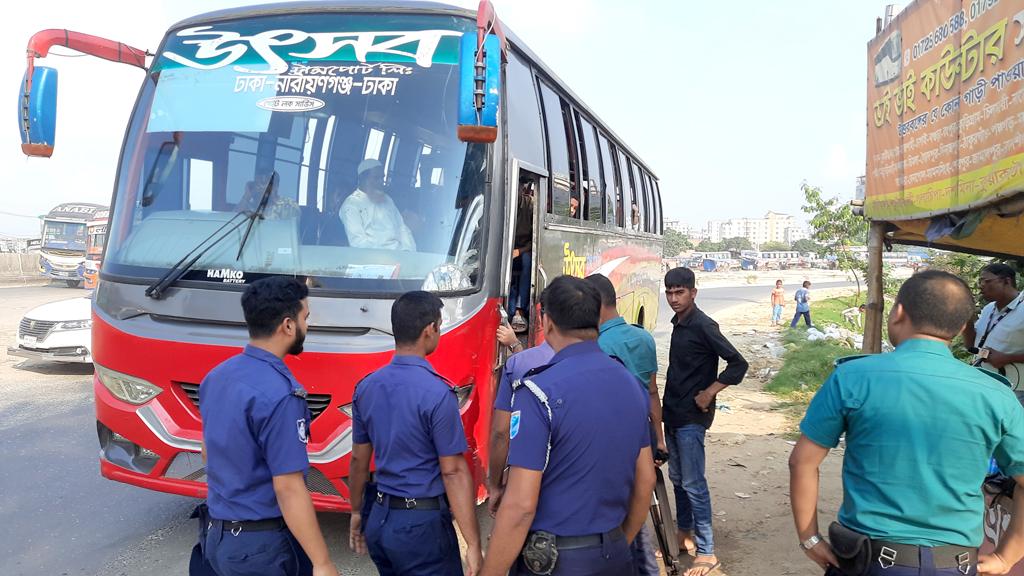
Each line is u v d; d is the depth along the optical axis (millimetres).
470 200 4875
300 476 2908
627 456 2799
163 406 4609
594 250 9023
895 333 2850
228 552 2943
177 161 5090
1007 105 4906
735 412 10359
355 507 3617
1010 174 4824
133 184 5141
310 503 2920
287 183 4910
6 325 17547
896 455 2625
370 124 4973
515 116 5848
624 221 11266
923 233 7078
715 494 6656
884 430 2646
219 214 4883
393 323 3412
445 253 4727
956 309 2697
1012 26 4855
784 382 12289
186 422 4578
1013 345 5117
